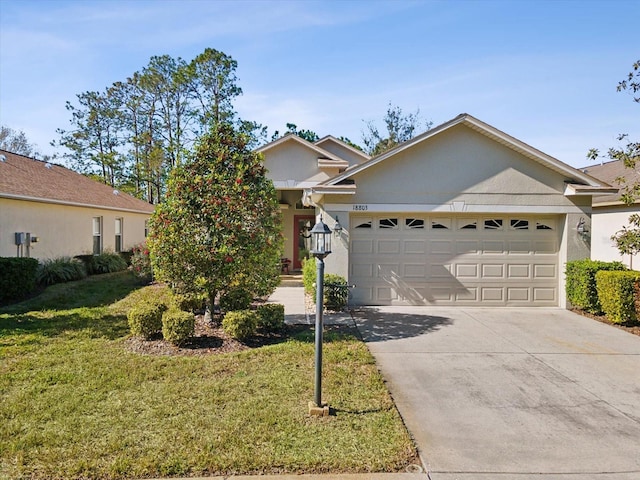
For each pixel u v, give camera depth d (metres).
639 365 6.13
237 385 5.04
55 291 12.29
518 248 10.39
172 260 7.38
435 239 10.38
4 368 5.63
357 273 10.38
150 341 6.92
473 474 3.39
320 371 4.34
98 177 33.44
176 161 7.95
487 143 10.12
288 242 18.02
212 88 29.31
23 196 12.62
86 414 4.28
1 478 3.21
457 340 7.35
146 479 3.26
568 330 8.12
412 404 4.73
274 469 3.39
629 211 14.12
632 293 8.37
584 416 4.47
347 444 3.75
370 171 10.11
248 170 7.82
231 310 8.10
